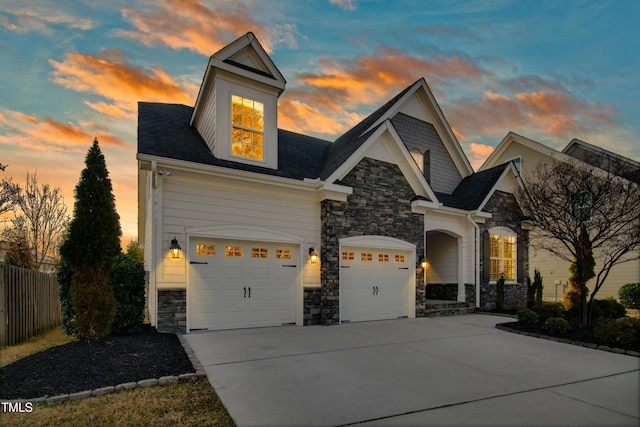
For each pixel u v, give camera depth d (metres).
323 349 6.76
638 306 13.69
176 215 8.18
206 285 8.51
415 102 15.03
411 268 11.73
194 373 5.06
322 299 9.93
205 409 3.92
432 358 6.28
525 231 15.17
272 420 3.64
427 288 15.24
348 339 7.75
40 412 3.81
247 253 9.16
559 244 15.37
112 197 7.34
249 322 9.02
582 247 9.77
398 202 11.60
